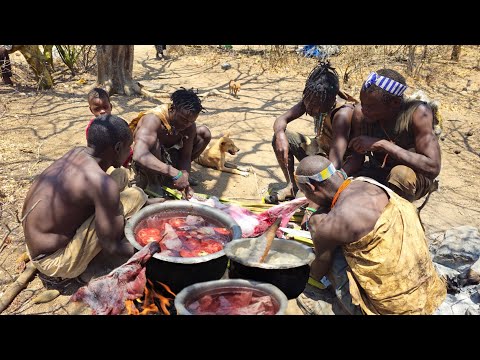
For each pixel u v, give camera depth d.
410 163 3.39
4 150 4.95
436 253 3.66
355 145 3.56
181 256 2.95
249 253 2.94
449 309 3.11
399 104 3.44
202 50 9.10
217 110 6.36
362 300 2.95
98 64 6.55
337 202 2.93
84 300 2.89
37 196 3.15
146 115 3.94
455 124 6.29
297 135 4.24
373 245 2.83
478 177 5.06
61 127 5.58
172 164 4.31
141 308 3.01
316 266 3.15
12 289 3.23
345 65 8.36
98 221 3.12
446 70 8.33
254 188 4.62
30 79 7.13
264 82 7.61
